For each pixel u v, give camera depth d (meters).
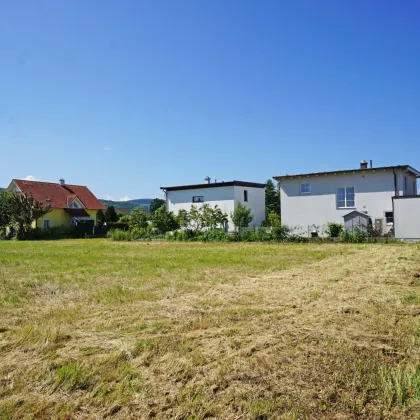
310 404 3.54
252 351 4.89
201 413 3.42
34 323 6.35
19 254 18.91
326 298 7.96
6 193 44.53
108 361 4.57
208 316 6.62
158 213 32.84
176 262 14.49
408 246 19.53
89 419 3.38
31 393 3.84
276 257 15.85
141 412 3.47
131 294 8.55
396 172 24.34
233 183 31.70
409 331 5.57
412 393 3.72
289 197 27.88
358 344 5.07
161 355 4.80
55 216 46.38
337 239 23.67
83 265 13.95
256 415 3.38
